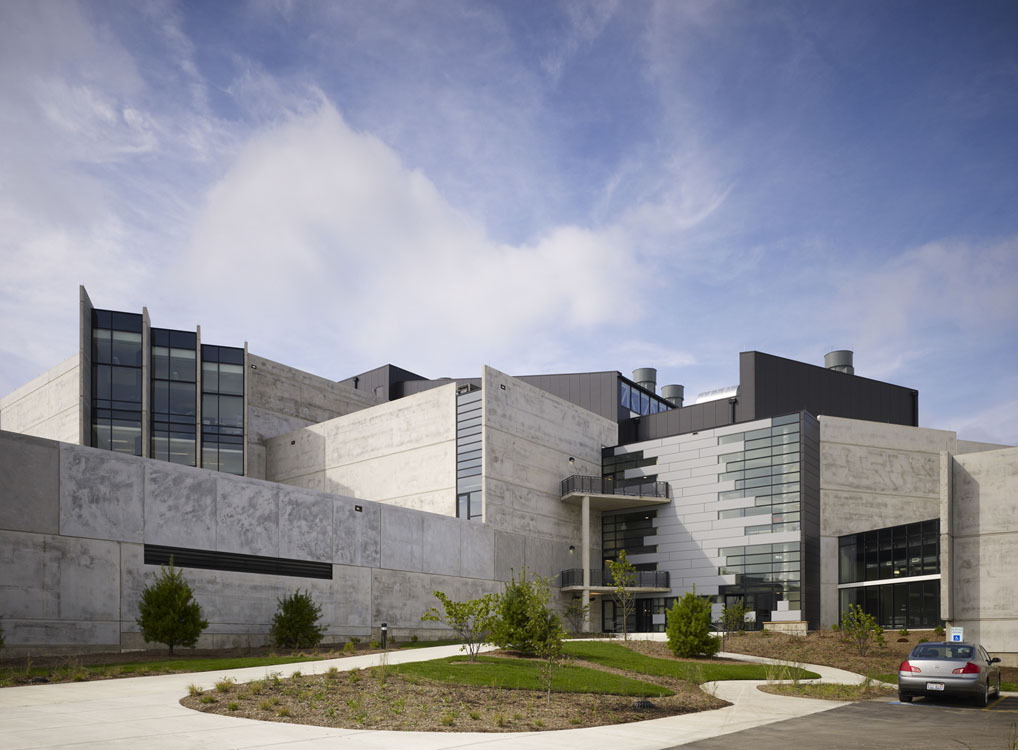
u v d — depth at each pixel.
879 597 45.12
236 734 12.06
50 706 14.50
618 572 39.03
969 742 13.07
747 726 14.95
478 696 17.08
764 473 49.44
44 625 26.28
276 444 56.78
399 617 38.94
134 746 10.80
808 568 46.81
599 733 13.59
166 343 49.00
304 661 24.61
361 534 37.84
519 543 47.38
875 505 49.97
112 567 28.44
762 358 59.16
